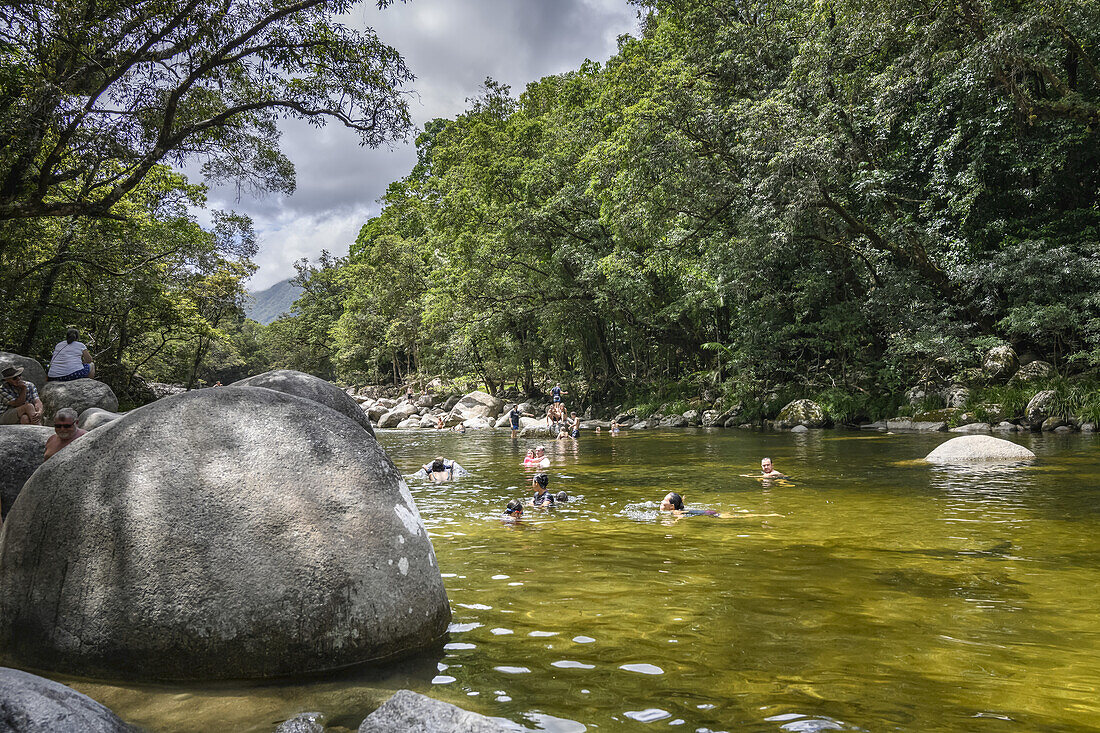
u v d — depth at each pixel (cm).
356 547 370
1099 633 387
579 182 3353
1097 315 2041
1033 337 2195
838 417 2438
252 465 380
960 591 477
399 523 397
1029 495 895
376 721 257
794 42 2562
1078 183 2303
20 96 1341
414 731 247
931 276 2367
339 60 1431
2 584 361
